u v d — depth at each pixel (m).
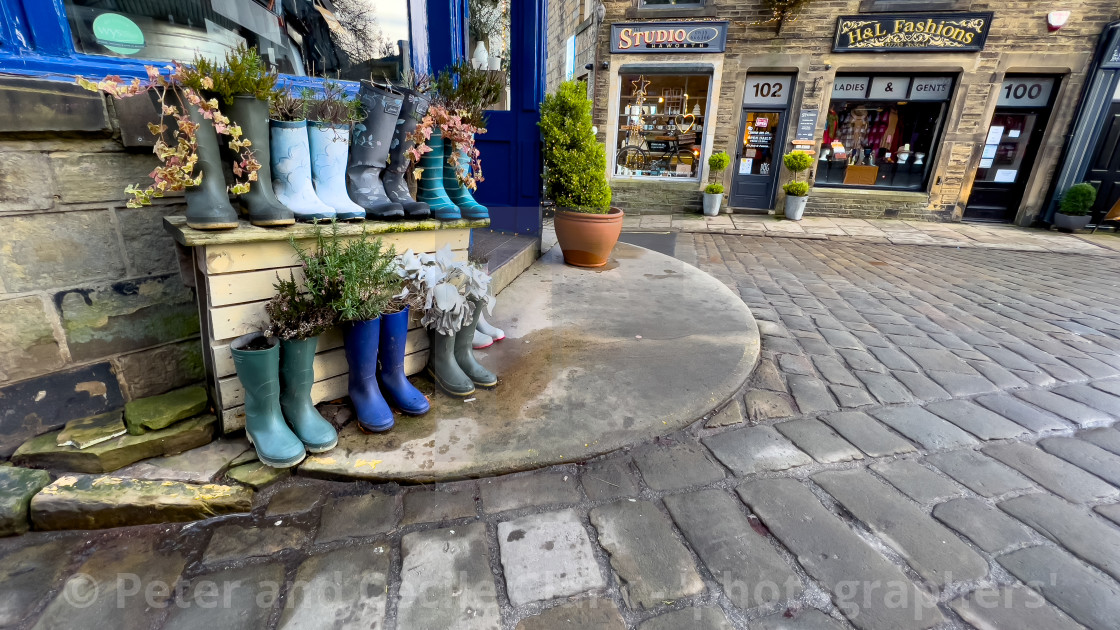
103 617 1.20
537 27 4.14
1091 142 8.40
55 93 1.52
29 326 1.64
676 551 1.48
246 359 1.60
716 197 9.70
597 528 1.56
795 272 5.61
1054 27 8.05
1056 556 1.49
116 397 1.86
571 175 4.54
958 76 8.62
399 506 1.62
